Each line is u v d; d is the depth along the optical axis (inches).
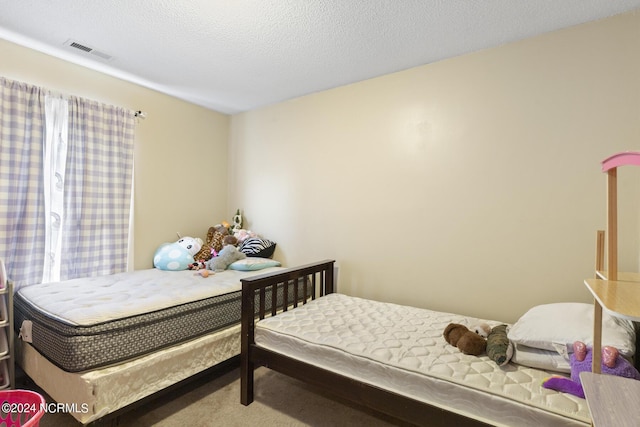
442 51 85.9
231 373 91.8
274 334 72.2
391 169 99.1
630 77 68.4
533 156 78.2
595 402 31.9
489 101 83.8
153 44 83.4
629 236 68.2
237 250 115.6
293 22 73.0
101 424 59.1
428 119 92.7
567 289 74.6
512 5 66.3
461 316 80.7
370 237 103.4
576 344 48.4
